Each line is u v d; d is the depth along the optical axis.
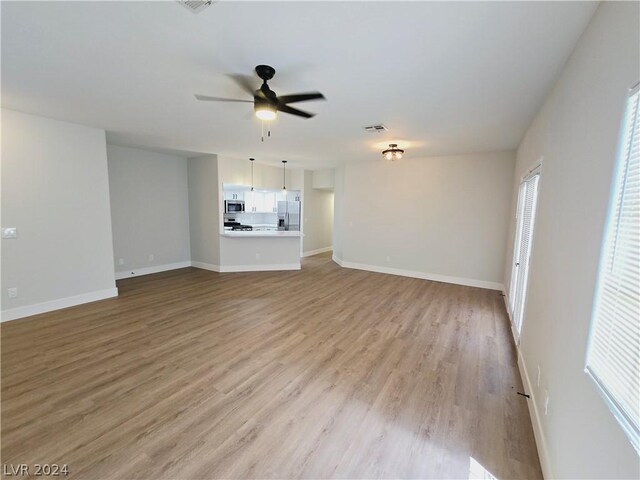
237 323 3.50
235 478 1.52
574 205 1.52
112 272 4.33
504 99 2.54
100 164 4.04
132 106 2.96
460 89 2.38
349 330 3.36
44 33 1.69
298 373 2.48
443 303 4.32
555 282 1.76
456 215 5.37
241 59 1.97
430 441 1.79
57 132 3.60
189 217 6.61
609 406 0.94
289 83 2.33
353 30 1.62
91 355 2.70
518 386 2.36
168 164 6.11
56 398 2.10
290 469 1.58
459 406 2.10
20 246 3.42
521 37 1.65
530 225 2.80
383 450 1.71
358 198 6.46
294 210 7.96
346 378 2.42
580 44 1.61
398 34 1.66
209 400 2.12
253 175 6.68
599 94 1.29
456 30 1.61
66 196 3.76
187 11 1.48
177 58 1.98
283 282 5.41
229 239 6.16
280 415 1.98
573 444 1.25
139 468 1.56
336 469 1.58
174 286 5.06
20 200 3.38
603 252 1.12
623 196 1.00
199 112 3.12
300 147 4.85
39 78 2.32
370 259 6.43
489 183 5.03
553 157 2.08
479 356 2.81
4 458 1.61
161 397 2.14
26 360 2.60
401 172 5.88
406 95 2.53
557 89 2.10
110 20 1.57
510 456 1.69
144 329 3.28
